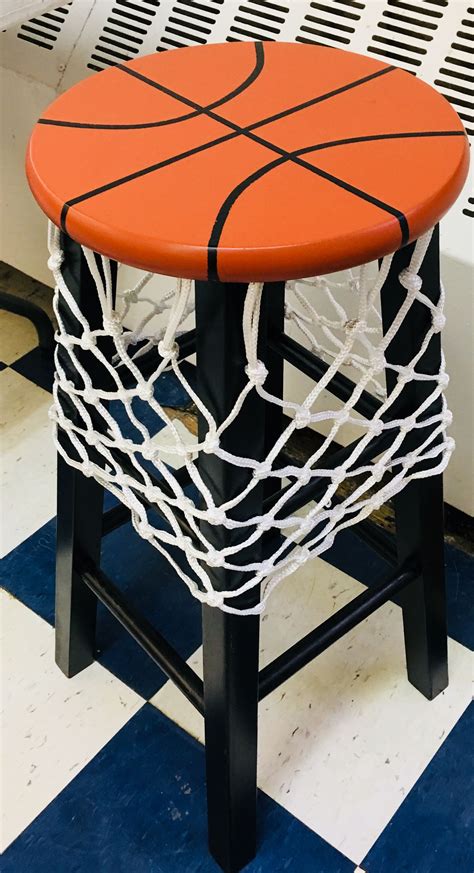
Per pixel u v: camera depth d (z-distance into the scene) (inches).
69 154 20.2
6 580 37.0
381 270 20.3
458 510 39.8
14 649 34.7
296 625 35.2
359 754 31.5
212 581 24.0
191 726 32.4
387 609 35.8
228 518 22.3
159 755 31.6
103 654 34.5
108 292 21.6
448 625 35.6
